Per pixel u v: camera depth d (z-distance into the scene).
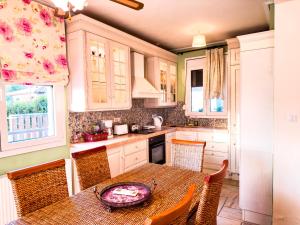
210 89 4.30
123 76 3.32
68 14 1.57
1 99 2.14
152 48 3.97
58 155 2.66
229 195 3.22
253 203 2.51
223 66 4.20
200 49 4.60
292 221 2.10
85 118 3.18
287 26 2.06
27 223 1.22
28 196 1.47
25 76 2.23
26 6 2.25
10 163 2.21
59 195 1.65
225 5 2.65
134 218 1.26
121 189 1.63
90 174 1.96
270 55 2.36
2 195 1.98
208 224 1.41
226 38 4.04
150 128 4.21
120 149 3.05
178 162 2.44
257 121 2.46
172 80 4.71
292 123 2.07
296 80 2.04
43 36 2.40
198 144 2.34
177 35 3.83
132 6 1.58
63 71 2.62
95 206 1.41
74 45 2.72
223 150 3.95
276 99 2.13
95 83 2.87
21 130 2.38
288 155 2.10
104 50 2.97
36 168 1.55
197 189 1.66
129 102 3.42
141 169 2.16
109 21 3.12
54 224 1.21
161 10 2.76
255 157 2.49
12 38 2.13
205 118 4.62
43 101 2.62
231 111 3.78
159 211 1.34
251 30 3.59
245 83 2.52
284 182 2.12
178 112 4.97
